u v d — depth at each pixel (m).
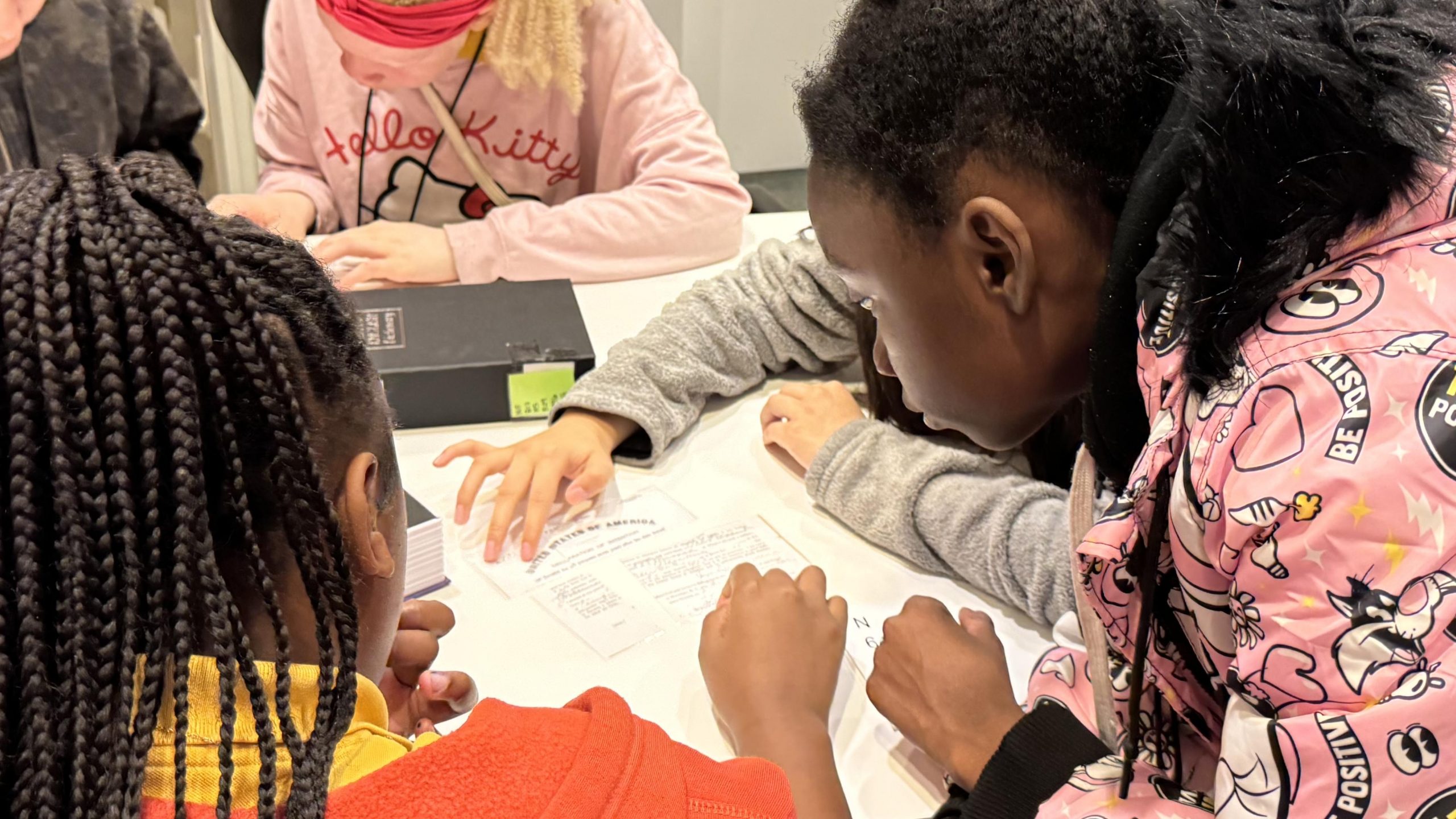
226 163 2.34
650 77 1.59
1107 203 0.63
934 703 0.84
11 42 1.28
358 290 1.33
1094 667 0.80
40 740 0.41
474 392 1.20
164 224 0.44
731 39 2.70
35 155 1.34
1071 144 0.62
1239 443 0.53
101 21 1.35
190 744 0.44
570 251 1.46
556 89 1.59
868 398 1.22
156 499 0.42
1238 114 0.53
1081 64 0.61
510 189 1.68
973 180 0.64
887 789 0.83
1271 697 0.52
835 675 0.89
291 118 1.68
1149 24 0.61
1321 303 0.54
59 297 0.41
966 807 0.75
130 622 0.42
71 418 0.41
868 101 0.66
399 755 0.50
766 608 0.91
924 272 0.69
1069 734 0.76
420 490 1.11
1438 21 0.58
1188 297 0.56
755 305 1.30
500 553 1.03
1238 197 0.54
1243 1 0.57
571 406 1.17
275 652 0.48
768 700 0.84
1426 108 0.53
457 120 1.61
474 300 1.31
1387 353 0.51
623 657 0.92
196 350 0.43
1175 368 0.58
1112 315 0.62
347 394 0.51
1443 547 0.48
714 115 2.80
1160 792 0.68
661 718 0.87
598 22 1.56
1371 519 0.49
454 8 1.38
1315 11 0.55
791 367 1.36
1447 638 0.48
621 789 0.49
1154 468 0.58
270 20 1.65
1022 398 0.73
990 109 0.62
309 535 0.47
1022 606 0.99
